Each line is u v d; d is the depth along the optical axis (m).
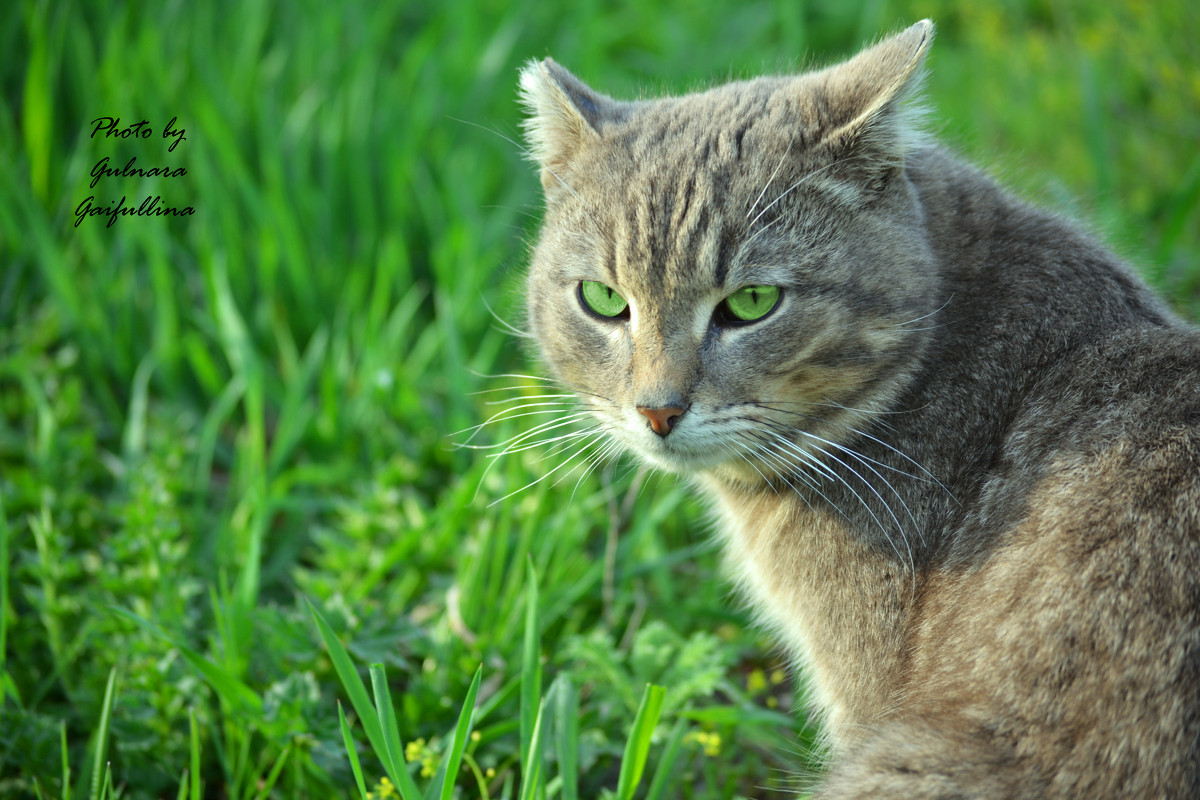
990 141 5.17
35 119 4.81
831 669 2.59
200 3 5.51
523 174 5.17
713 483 3.03
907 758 2.11
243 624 2.99
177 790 2.90
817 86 2.69
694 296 2.52
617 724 3.10
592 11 6.18
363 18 5.85
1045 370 2.54
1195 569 2.02
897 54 2.56
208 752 2.93
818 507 2.66
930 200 2.75
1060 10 6.09
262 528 3.46
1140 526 2.12
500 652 3.19
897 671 2.47
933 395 2.63
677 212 2.52
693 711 2.83
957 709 2.18
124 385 4.30
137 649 2.97
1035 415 2.48
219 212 4.61
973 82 5.69
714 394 2.55
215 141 4.75
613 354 2.70
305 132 4.94
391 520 3.61
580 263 2.71
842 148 2.52
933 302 2.62
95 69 5.25
